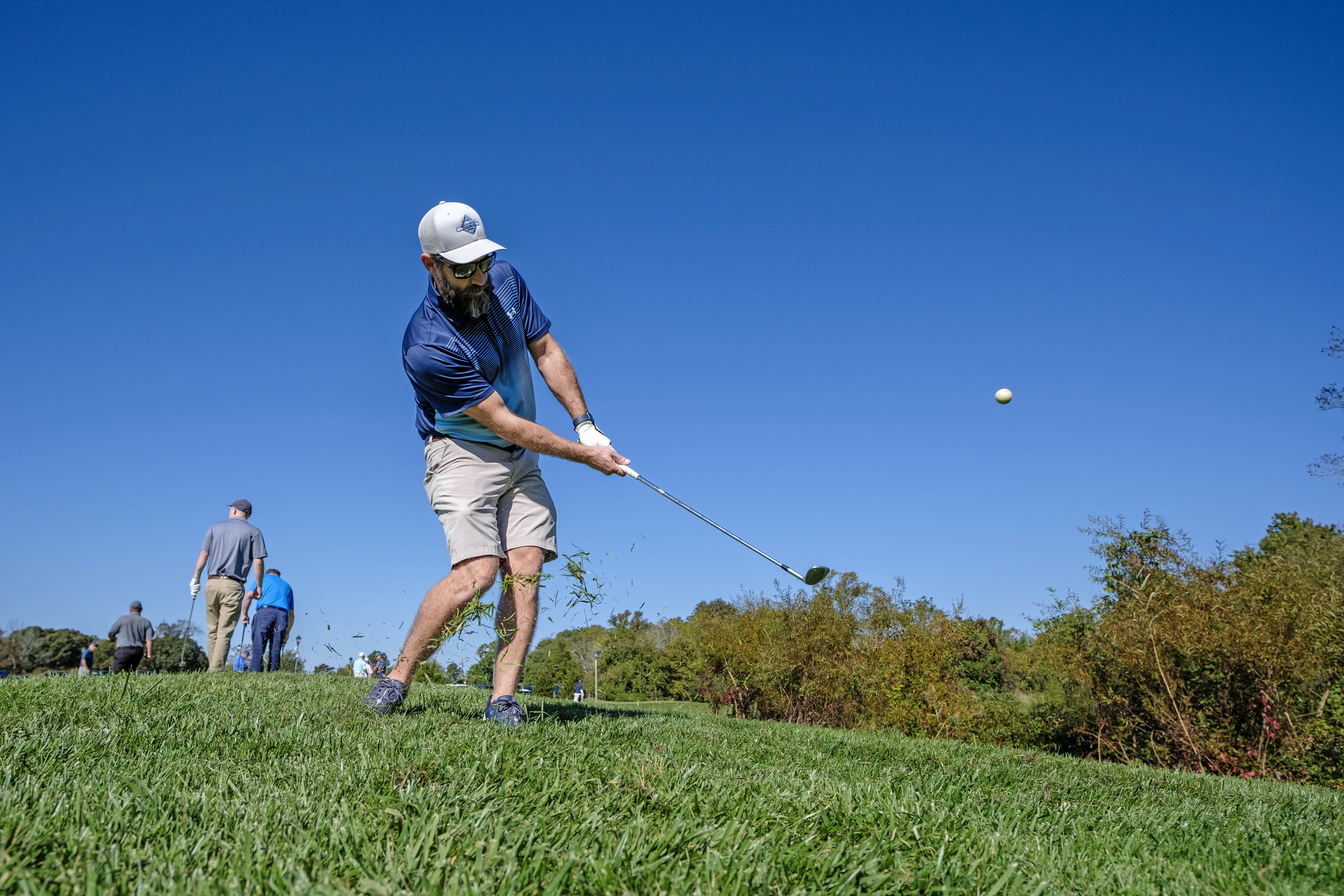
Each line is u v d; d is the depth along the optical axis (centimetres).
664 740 363
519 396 398
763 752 373
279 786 220
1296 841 249
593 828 192
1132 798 342
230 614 905
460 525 375
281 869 155
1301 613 780
